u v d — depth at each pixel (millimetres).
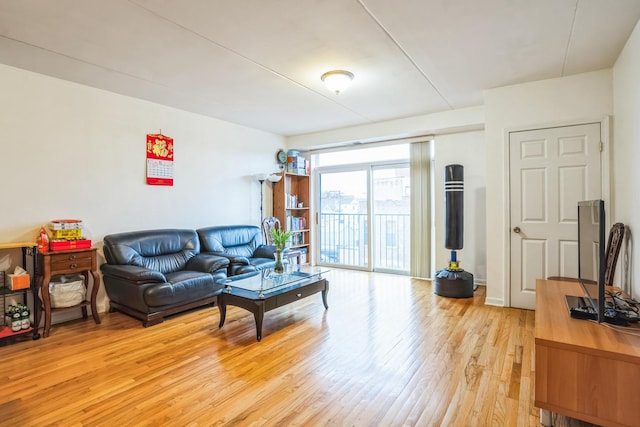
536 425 1744
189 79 3383
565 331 1798
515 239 3633
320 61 2961
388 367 2369
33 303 3123
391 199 5711
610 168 3123
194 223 4660
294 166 6023
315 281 3506
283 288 3193
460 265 4832
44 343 2801
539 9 2178
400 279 5176
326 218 6445
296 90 3717
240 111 4566
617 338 1704
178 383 2170
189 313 3566
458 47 2711
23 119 3125
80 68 3100
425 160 5129
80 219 3506
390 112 4633
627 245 2664
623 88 2783
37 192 3207
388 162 5660
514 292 3668
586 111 3246
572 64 3057
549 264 3473
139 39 2549
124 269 3289
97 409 1898
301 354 2582
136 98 3980
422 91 3764
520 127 3541
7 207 3033
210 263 3887
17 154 3090
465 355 2541
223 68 3109
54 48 2695
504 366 2367
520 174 3580
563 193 3381
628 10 2191
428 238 5137
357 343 2777
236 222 5281
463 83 3516
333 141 5656
